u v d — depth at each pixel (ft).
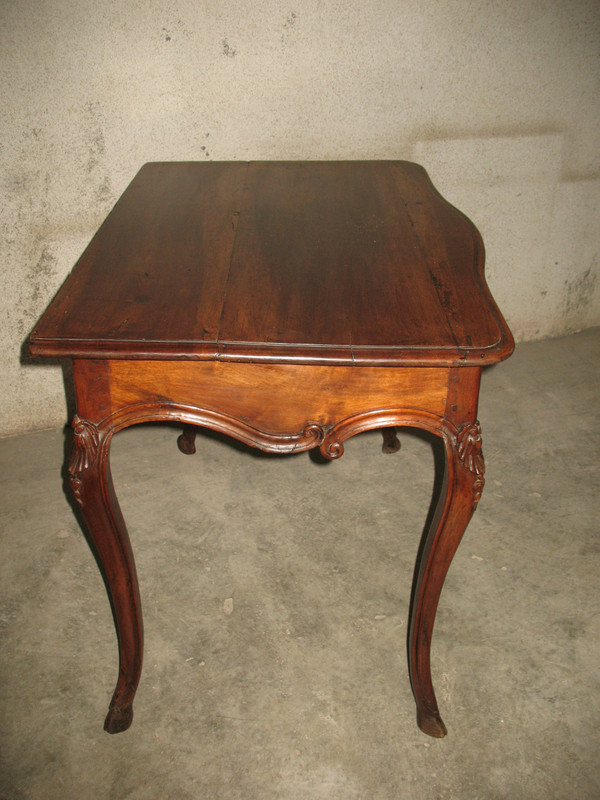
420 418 3.64
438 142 7.14
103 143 6.19
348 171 5.77
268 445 3.75
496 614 5.29
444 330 3.50
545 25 6.79
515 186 7.72
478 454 3.65
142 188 5.32
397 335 3.46
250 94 6.34
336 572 5.66
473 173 7.48
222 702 4.66
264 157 6.72
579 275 8.68
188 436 6.86
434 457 7.02
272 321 3.56
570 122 7.48
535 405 7.73
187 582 5.57
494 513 6.26
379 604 5.38
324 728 4.50
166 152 6.42
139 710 4.61
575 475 6.70
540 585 5.53
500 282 8.40
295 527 6.12
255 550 5.88
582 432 7.29
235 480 6.68
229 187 5.37
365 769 4.27
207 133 6.43
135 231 4.60
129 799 4.10
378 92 6.66
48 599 5.40
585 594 5.45
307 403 3.60
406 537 6.02
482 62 6.81
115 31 5.75
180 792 4.14
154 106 6.17
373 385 3.52
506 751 4.36
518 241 8.14
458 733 4.48
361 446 7.20
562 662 4.92
